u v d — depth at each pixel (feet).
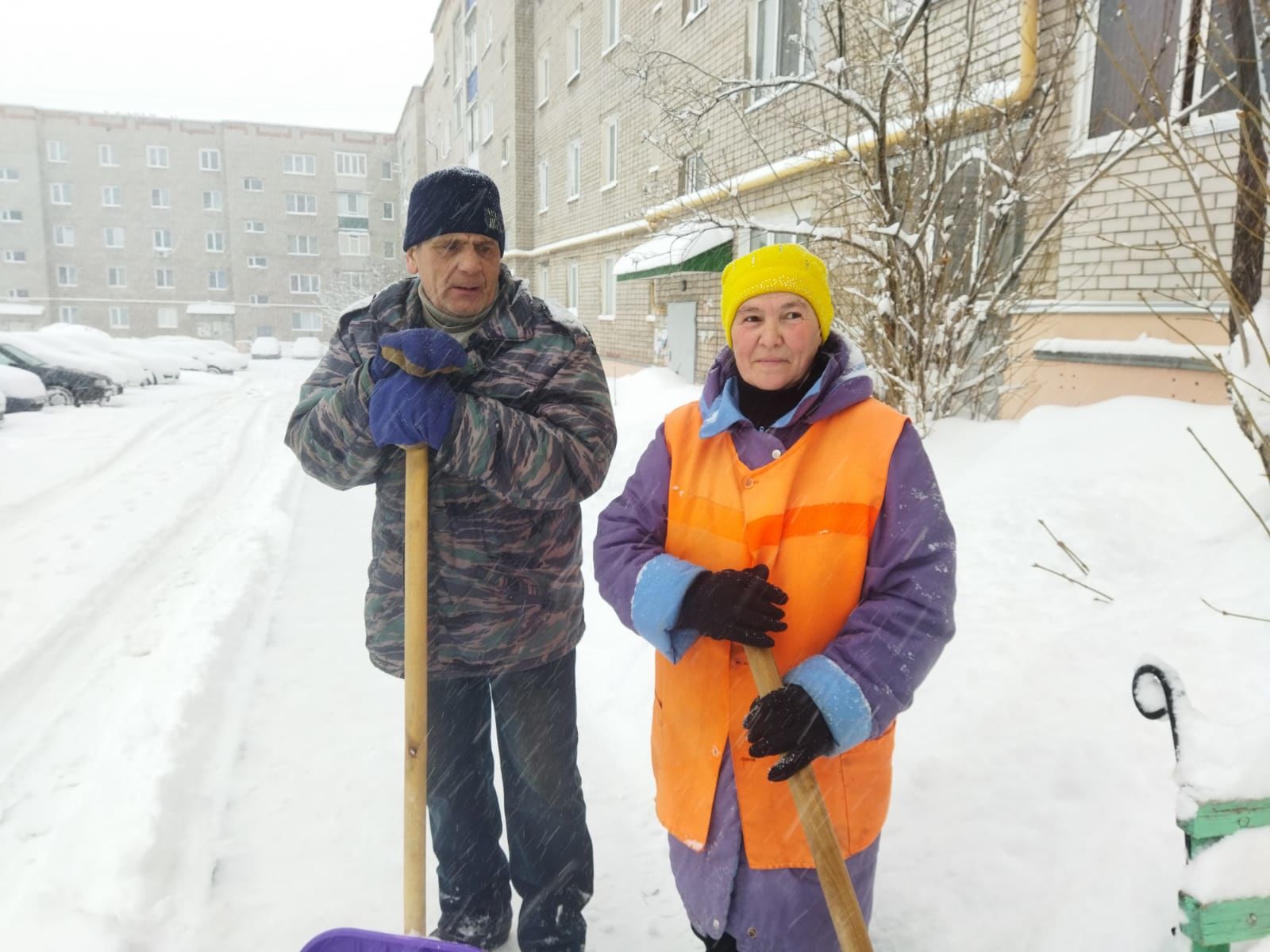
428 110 133.39
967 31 16.22
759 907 4.54
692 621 4.28
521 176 66.13
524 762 5.79
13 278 160.76
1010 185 14.87
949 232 15.38
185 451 30.96
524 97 65.16
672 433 5.08
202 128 168.35
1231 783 4.18
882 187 15.25
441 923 6.17
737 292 4.66
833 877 4.00
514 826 5.93
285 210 171.32
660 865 7.45
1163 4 15.31
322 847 7.72
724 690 4.65
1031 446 14.20
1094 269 16.78
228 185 168.04
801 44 17.81
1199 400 14.99
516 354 5.54
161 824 7.68
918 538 4.30
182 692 10.28
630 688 10.47
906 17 15.70
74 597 14.44
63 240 164.76
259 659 11.87
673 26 38.68
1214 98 14.74
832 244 17.95
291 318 173.47
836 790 4.51
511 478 5.17
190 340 90.12
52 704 10.48
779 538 4.56
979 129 16.15
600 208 51.98
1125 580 9.93
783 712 3.99
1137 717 7.47
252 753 9.34
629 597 4.56
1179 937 5.45
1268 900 4.23
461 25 93.15
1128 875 6.08
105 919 6.43
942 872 6.68
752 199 31.04
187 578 15.48
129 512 20.89
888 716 4.11
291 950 6.51
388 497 5.60
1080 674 8.23
